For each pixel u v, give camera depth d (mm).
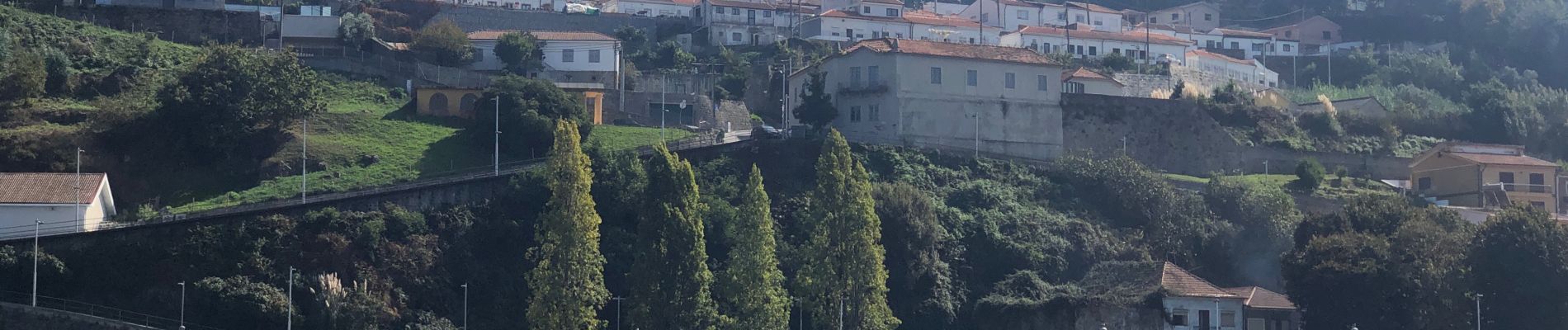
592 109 176000
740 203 147500
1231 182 164250
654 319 123938
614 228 141000
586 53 192875
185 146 150875
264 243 131000
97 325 121688
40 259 123625
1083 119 177000
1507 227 135000
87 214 129125
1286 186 176500
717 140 162250
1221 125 187375
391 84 183875
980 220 152500
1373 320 132875
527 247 140000
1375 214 147500
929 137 168375
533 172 145375
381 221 136250
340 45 195375
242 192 147875
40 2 188375
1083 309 137125
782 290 131375
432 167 155000
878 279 129875
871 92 168625
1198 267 154875
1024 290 144125
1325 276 134500
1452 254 137250
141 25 190750
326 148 156125
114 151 150250
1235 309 138500
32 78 159500
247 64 156500
